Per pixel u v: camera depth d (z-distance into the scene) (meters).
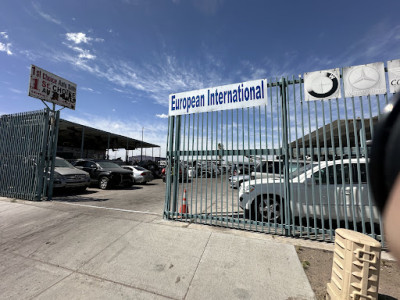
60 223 4.31
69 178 7.59
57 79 6.92
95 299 2.23
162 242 3.45
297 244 3.35
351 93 3.41
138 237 3.63
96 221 4.38
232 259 2.94
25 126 6.61
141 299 2.24
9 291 2.36
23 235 3.79
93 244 3.42
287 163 3.73
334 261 2.16
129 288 2.40
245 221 3.96
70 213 4.93
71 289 2.39
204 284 2.46
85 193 8.30
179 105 4.75
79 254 3.13
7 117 6.99
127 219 4.50
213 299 2.23
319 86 3.59
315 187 4.14
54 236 3.73
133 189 9.98
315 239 3.52
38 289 2.39
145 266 2.81
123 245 3.37
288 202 3.72
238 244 3.34
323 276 2.57
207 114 4.41
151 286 2.44
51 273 2.69
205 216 4.25
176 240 3.51
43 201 6.13
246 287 2.40
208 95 4.45
